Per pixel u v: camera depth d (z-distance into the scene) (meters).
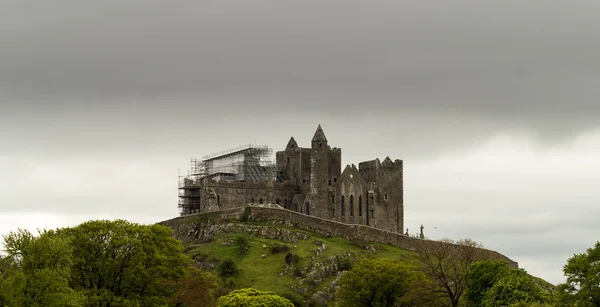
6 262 134.00
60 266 126.75
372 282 171.62
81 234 140.88
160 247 146.00
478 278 166.00
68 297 120.31
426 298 168.88
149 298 139.38
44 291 119.12
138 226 147.88
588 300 122.00
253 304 155.00
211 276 174.50
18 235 128.25
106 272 139.00
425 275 177.62
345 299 173.62
